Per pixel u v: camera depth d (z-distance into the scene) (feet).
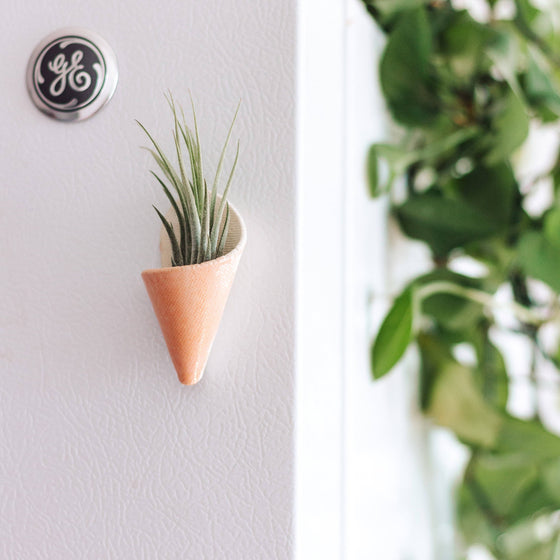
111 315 1.28
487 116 1.57
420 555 1.63
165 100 1.27
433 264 1.76
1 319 1.30
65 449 1.27
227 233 1.21
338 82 1.35
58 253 1.29
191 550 1.23
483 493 1.64
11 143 1.31
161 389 1.25
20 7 1.32
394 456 1.53
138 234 1.27
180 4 1.27
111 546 1.25
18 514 1.27
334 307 1.33
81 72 1.28
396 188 1.58
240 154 1.25
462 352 1.80
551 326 1.69
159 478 1.24
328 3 1.32
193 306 1.16
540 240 1.54
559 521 1.67
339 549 1.32
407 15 1.46
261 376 1.23
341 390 1.35
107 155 1.29
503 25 1.62
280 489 1.21
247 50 1.25
